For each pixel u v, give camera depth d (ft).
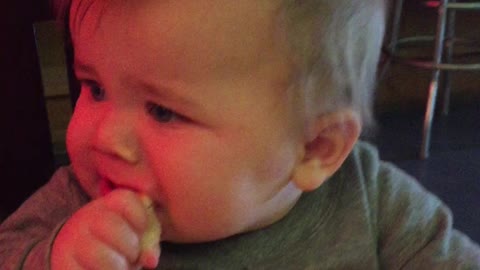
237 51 1.78
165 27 1.73
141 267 2.01
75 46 1.90
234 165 1.90
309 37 1.86
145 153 1.86
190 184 1.87
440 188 5.62
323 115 2.01
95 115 1.90
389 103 7.27
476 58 7.31
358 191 2.46
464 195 5.50
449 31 6.98
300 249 2.34
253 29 1.78
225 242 2.25
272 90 1.87
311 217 2.36
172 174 1.86
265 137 1.91
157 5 1.73
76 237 1.84
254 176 1.96
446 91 7.06
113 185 1.95
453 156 6.19
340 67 1.97
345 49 1.97
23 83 3.11
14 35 3.02
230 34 1.76
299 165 2.07
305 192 2.36
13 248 2.25
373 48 2.11
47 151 3.28
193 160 1.85
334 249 2.38
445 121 6.97
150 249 1.86
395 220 2.51
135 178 1.88
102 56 1.81
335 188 2.45
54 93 5.67
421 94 7.32
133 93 1.82
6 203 3.27
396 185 2.58
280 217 2.30
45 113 3.24
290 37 1.83
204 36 1.74
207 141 1.85
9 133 3.17
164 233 2.01
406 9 7.09
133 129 1.85
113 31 1.77
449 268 2.41
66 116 5.77
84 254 1.81
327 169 2.12
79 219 1.86
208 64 1.77
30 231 2.35
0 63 3.05
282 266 2.31
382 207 2.52
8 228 2.38
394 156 6.19
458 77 7.43
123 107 1.85
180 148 1.84
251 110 1.85
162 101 1.80
